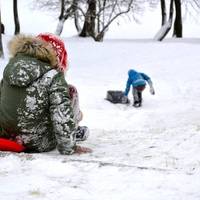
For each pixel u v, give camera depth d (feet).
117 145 36.22
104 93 103.50
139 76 94.32
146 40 264.72
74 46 202.18
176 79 123.24
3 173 25.85
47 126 33.30
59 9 317.42
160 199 22.07
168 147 34.17
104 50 190.90
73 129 32.48
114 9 288.10
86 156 32.07
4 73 32.73
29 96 32.27
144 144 35.83
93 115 79.66
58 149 32.68
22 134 32.91
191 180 24.56
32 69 32.22
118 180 24.72
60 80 32.58
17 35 33.88
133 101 96.02
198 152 32.07
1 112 33.12
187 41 258.57
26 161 27.55
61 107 32.14
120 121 75.36
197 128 41.70
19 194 22.49
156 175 25.36
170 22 273.33
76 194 22.74
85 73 138.62
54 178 25.05
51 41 35.14
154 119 76.23
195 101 95.04
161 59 158.81
